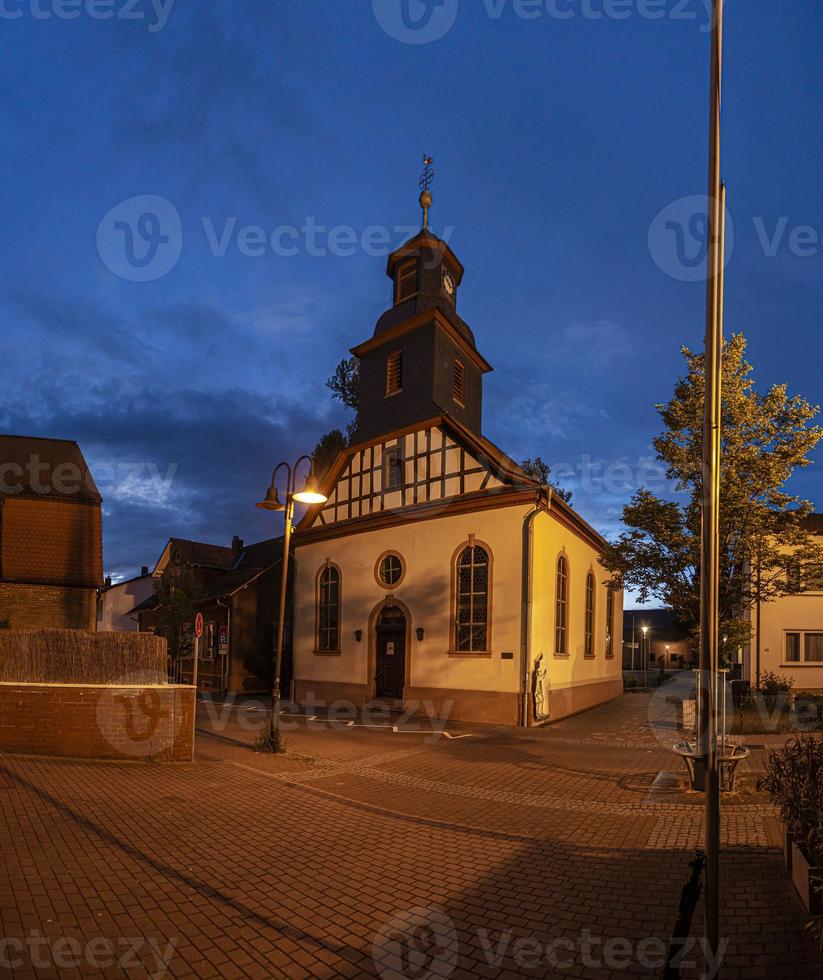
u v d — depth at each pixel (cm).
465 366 2255
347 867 634
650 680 3281
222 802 878
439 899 558
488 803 894
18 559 2305
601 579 2339
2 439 2567
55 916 506
